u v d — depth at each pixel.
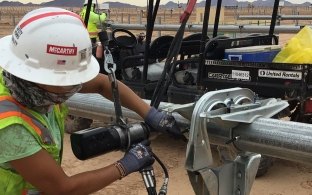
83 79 1.78
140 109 2.08
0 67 1.81
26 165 1.72
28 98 1.77
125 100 2.10
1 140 1.70
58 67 1.74
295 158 1.65
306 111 4.64
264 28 9.21
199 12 13.09
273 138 1.67
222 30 9.55
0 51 1.83
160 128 1.92
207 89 5.26
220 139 1.80
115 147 1.79
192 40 6.20
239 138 1.75
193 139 1.73
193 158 1.74
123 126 1.81
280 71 4.71
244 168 1.84
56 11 1.77
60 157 2.05
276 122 1.69
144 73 5.86
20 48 1.75
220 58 5.52
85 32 1.80
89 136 1.73
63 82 1.73
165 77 1.99
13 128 1.70
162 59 6.37
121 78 6.44
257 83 4.88
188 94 5.46
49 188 1.74
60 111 2.07
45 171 1.72
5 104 1.75
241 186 1.85
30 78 1.71
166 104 2.11
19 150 1.70
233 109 1.78
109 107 2.26
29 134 1.74
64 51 1.73
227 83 5.10
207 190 1.81
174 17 35.97
